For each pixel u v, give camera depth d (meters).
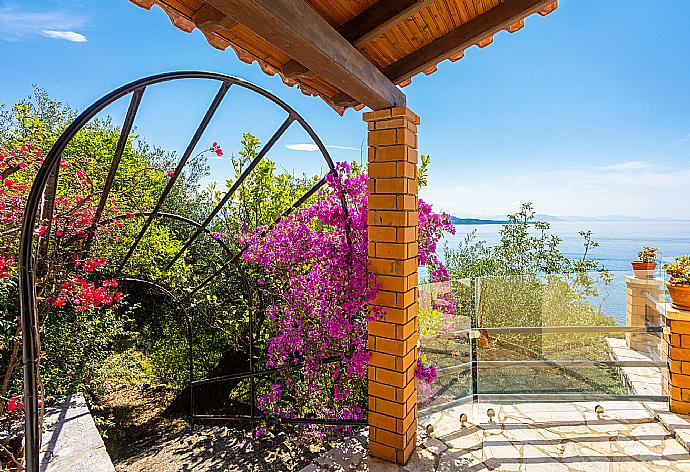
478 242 5.82
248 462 3.41
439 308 3.07
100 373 3.76
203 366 5.05
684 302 2.93
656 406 2.96
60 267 2.69
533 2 1.89
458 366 3.20
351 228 2.77
